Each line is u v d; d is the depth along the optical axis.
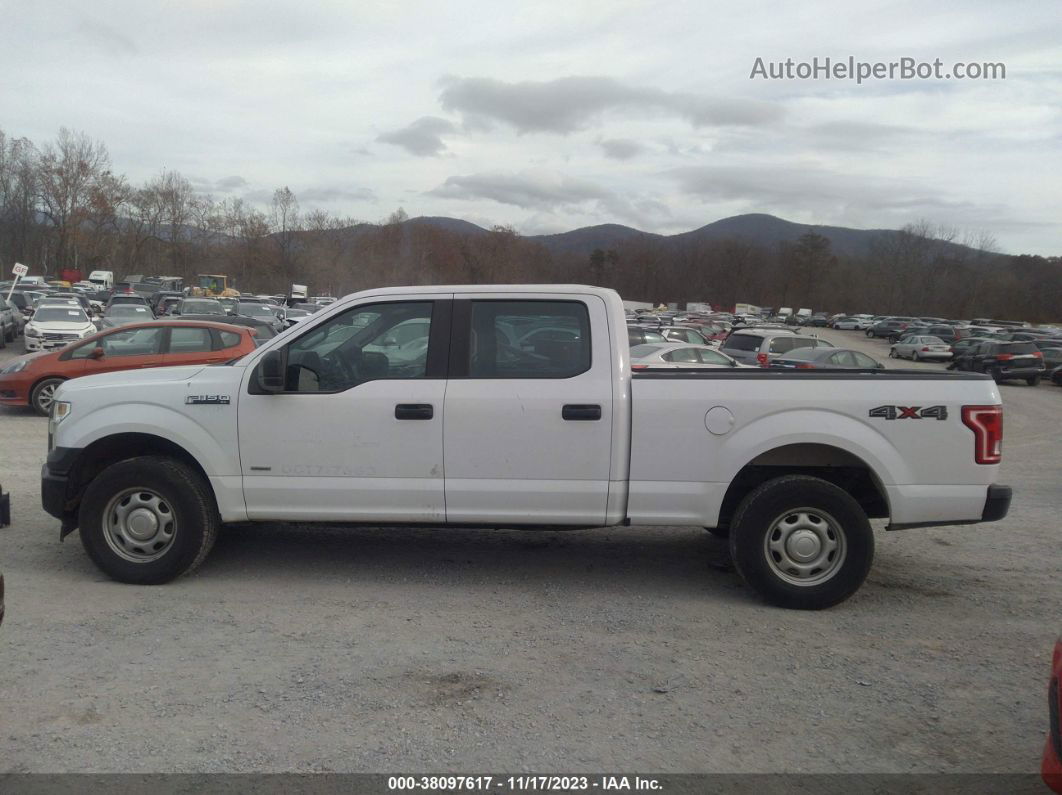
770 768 3.60
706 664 4.66
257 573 6.09
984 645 5.00
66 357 13.57
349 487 5.61
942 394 5.44
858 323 91.94
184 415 5.68
